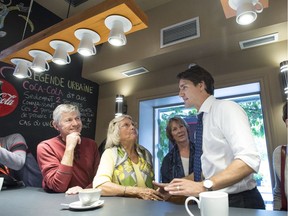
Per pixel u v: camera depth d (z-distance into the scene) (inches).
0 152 62.8
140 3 104.5
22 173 76.9
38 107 102.7
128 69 111.3
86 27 46.0
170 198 44.3
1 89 92.5
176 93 101.7
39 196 44.7
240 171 32.6
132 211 31.7
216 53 93.1
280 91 78.5
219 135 40.0
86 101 122.1
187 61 100.6
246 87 89.4
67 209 33.1
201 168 44.3
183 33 92.6
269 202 81.5
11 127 92.9
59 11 116.3
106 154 54.5
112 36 42.8
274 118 77.6
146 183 54.6
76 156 59.1
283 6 74.5
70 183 55.2
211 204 24.2
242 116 37.7
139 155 58.9
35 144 98.5
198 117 47.9
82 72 122.0
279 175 53.1
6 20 99.0
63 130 59.8
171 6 100.6
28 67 60.9
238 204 37.5
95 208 33.6
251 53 87.6
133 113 113.5
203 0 92.0
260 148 89.0
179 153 80.4
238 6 37.4
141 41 103.7
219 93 96.3
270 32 78.0
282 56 81.2
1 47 95.0
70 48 52.3
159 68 108.6
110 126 61.2
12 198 42.3
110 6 40.9
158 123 121.0
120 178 51.9
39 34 51.7
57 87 111.2
